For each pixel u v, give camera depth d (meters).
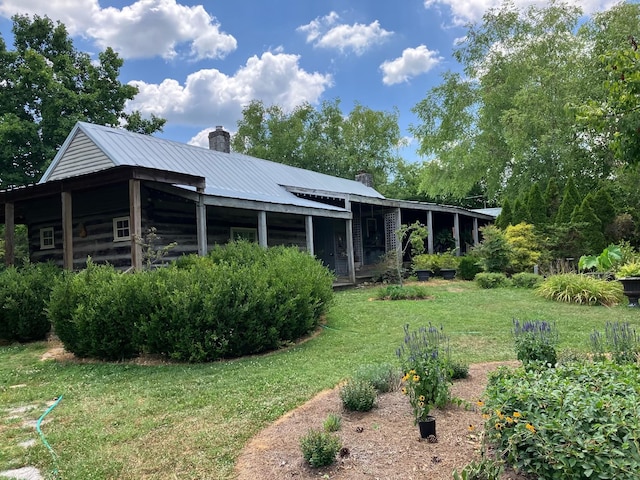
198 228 10.52
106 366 6.76
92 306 7.18
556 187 19.00
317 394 4.84
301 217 17.12
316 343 7.65
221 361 6.73
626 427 2.51
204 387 5.34
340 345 7.41
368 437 3.55
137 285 7.10
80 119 20.72
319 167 38.91
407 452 3.25
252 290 7.21
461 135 27.20
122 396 5.20
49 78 20.17
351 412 4.14
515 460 2.74
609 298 10.55
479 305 10.76
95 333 7.12
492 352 6.46
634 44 5.11
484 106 25.39
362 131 40.69
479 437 3.26
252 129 41.12
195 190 11.07
